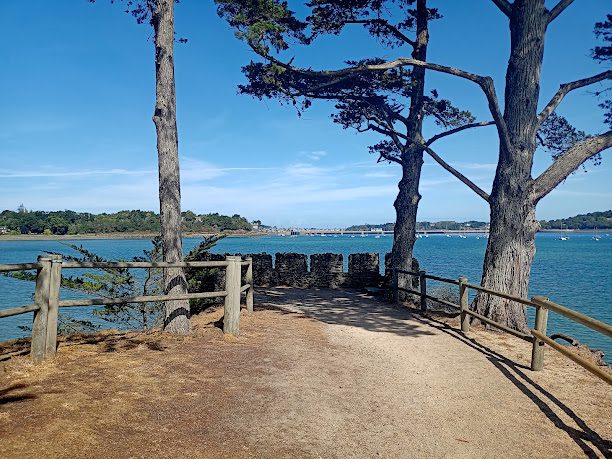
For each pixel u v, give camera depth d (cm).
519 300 771
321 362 727
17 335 1402
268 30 1192
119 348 705
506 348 870
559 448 460
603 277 3497
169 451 395
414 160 1545
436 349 853
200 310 1209
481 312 1088
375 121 1675
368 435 472
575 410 562
